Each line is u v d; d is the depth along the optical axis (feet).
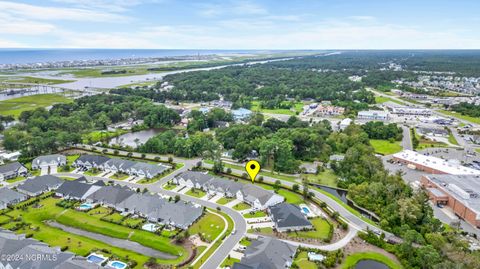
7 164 447.01
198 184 407.64
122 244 290.97
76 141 570.46
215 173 458.50
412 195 371.97
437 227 311.47
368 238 296.30
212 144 533.96
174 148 536.83
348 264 264.52
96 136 638.94
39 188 390.21
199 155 530.68
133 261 263.08
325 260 263.70
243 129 588.50
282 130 572.92
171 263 263.49
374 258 272.51
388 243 293.64
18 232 303.27
